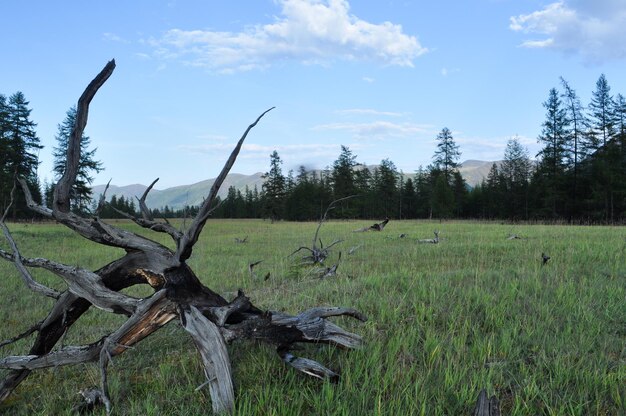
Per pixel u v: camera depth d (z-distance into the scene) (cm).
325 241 2117
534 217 5912
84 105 443
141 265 460
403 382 429
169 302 438
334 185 8156
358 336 490
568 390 406
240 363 498
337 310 488
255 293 956
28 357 469
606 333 539
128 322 432
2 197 4509
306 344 527
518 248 1350
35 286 488
